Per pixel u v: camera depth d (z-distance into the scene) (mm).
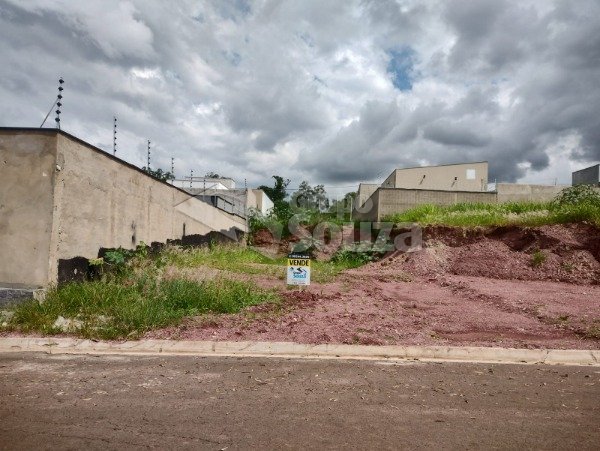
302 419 3400
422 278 12062
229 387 4141
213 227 17984
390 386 4230
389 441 3039
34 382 4223
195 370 4676
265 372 4629
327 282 10844
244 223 22969
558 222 13500
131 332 5965
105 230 9445
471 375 4609
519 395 4023
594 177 26250
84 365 4816
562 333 6328
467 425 3334
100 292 7199
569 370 4836
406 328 6473
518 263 12250
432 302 8617
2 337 5801
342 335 6012
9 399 3746
